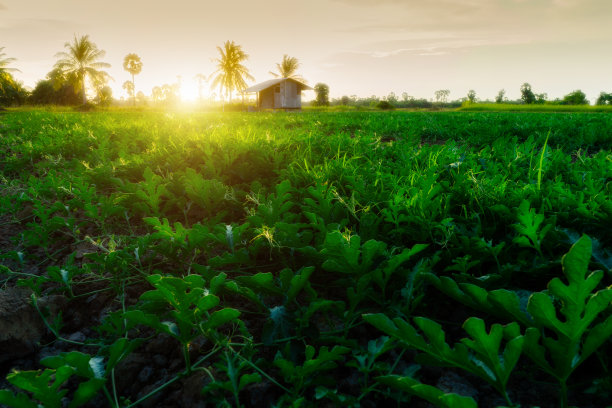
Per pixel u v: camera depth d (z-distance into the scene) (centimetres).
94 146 611
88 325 182
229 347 139
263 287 158
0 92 6178
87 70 6312
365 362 138
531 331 107
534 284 175
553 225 185
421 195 213
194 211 312
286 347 137
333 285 194
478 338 104
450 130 800
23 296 179
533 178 293
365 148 440
